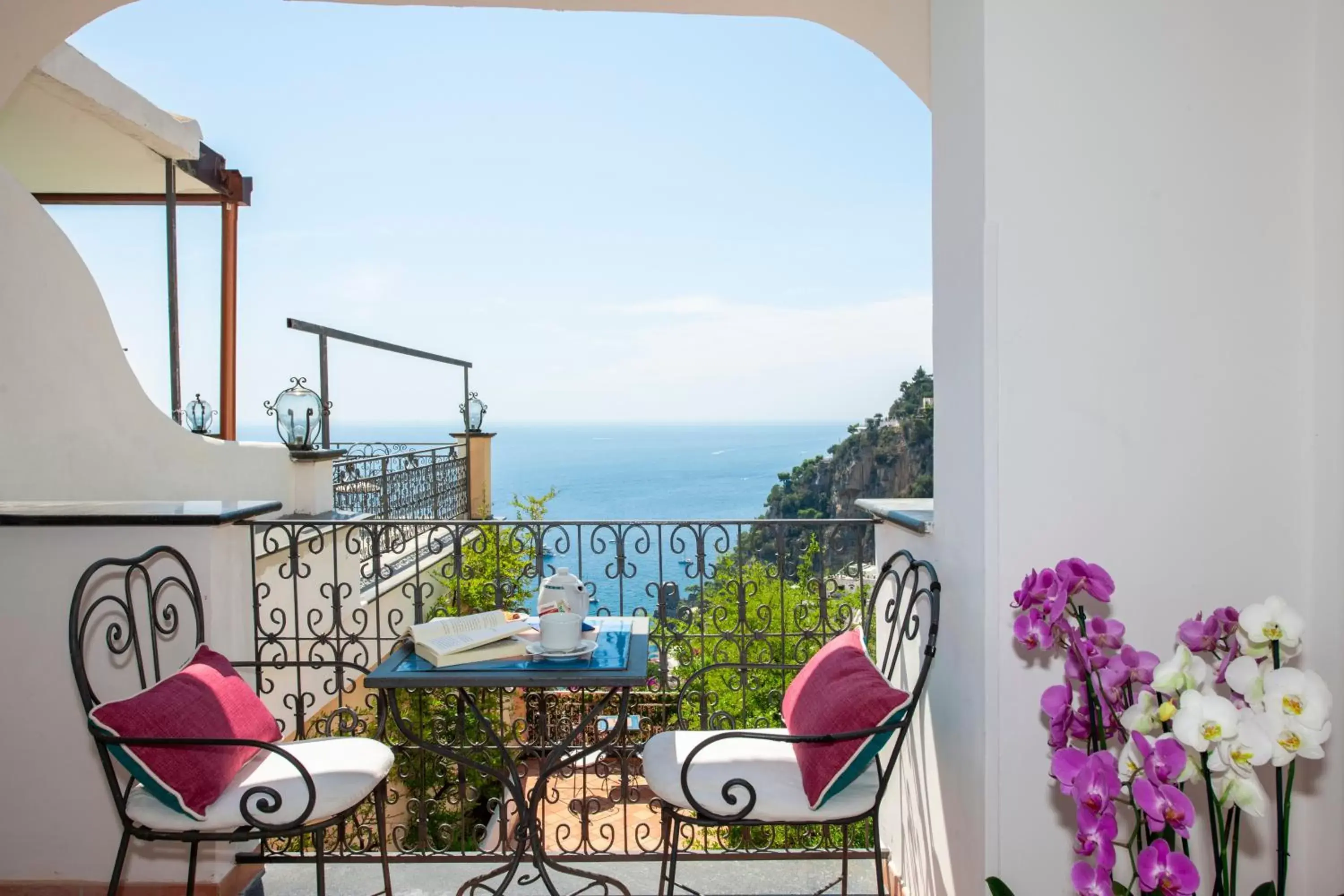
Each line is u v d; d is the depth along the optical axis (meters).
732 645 3.00
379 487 5.71
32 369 2.95
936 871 1.85
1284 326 1.50
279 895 2.24
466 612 5.00
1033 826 1.54
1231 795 0.97
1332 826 1.45
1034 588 1.18
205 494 3.88
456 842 3.92
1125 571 1.52
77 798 2.16
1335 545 1.45
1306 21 1.48
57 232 3.07
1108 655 1.35
